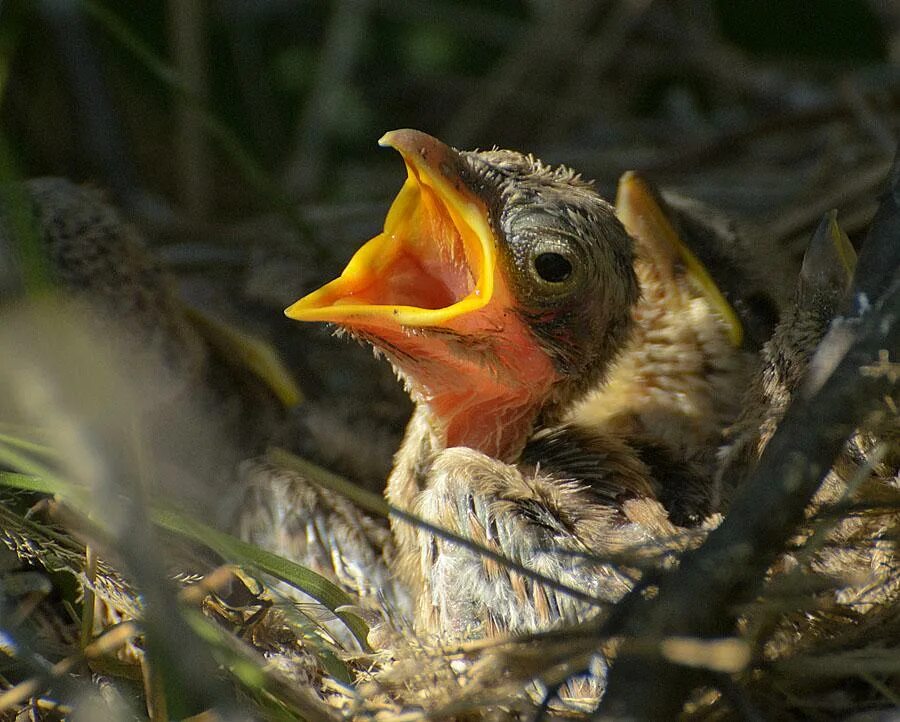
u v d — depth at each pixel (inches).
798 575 44.8
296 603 45.9
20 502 46.2
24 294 46.3
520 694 45.0
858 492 45.4
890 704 44.9
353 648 46.3
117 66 51.6
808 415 44.5
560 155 51.6
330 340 49.0
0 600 45.5
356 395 48.8
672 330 47.5
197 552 46.2
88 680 45.3
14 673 45.3
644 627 44.3
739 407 47.3
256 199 52.1
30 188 47.8
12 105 50.9
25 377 44.9
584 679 45.1
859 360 44.5
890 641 45.0
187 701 44.7
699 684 44.3
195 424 47.9
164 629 44.3
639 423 47.4
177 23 51.0
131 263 47.8
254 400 48.3
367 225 50.6
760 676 44.8
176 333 47.9
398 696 45.2
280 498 47.3
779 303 48.0
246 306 49.3
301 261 49.8
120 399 44.8
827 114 50.4
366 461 48.3
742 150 51.6
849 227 49.1
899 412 45.1
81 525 45.2
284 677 45.1
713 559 44.3
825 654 44.9
